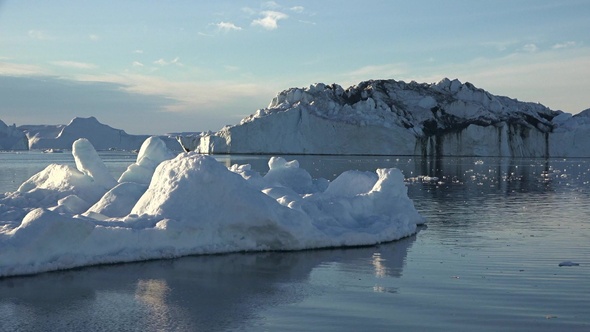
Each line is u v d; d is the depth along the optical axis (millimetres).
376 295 9367
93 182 16422
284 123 97750
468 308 8641
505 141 99125
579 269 11203
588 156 97750
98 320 8094
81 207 14594
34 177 17219
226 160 74812
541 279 10391
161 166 13406
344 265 11547
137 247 11570
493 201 25688
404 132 96938
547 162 77312
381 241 14141
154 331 7691
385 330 7707
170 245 11945
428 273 10898
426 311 8508
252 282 10156
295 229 12844
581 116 108625
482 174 49219
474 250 13219
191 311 8516
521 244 14047
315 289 9742
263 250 12836
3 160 83938
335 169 54625
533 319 8133
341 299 9141
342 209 15133
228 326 7879
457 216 19875
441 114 106250
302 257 12273
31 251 10461
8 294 9195
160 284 9922
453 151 99062
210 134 105125
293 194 15477
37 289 9477
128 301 8953
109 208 13789
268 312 8469
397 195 17062
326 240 13320
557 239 14773
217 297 9219
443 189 32969
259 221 12562
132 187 14516
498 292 9516
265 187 16969
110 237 11352
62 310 8500
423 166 63469
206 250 12234
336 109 103750
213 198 12672
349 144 97062
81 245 11039
